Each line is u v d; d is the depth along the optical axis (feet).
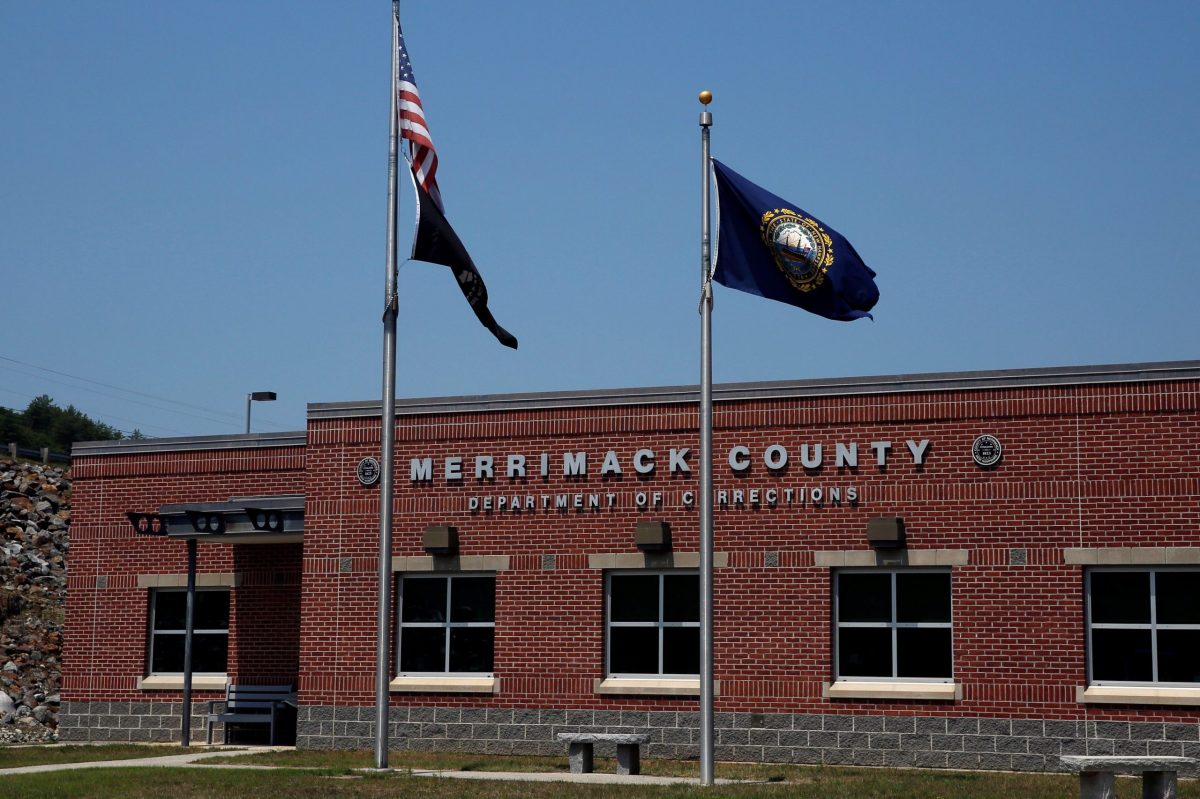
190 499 103.55
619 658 85.35
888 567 81.00
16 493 158.10
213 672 101.60
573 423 87.40
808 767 78.33
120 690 103.04
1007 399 79.66
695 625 84.33
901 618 80.84
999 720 77.77
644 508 85.40
